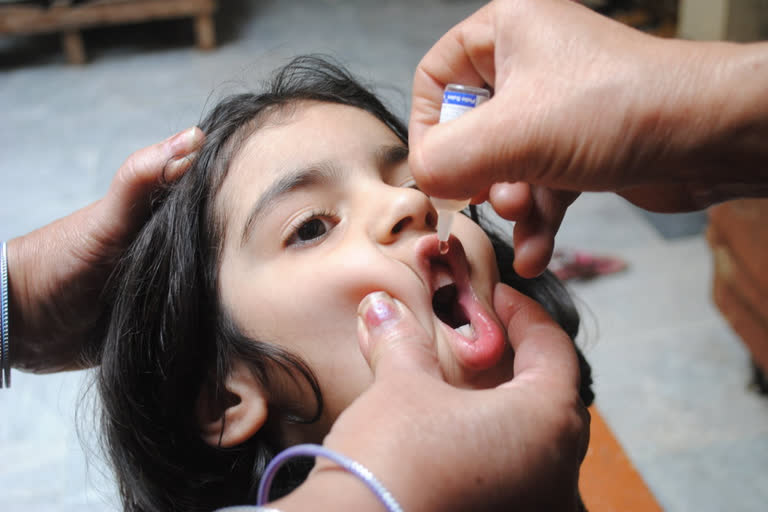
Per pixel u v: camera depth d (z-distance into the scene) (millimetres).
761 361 2012
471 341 857
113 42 4695
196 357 1028
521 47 719
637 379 2230
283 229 934
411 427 650
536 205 848
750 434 2045
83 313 1237
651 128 673
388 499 594
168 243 1037
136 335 1062
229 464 1062
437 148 723
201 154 1038
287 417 1005
